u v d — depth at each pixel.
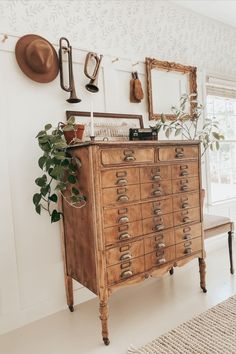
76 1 2.31
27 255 2.10
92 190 1.75
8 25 1.99
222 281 2.57
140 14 2.71
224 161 3.70
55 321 2.09
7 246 2.00
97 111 2.42
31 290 2.12
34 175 2.11
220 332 1.80
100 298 1.78
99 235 1.76
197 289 2.45
